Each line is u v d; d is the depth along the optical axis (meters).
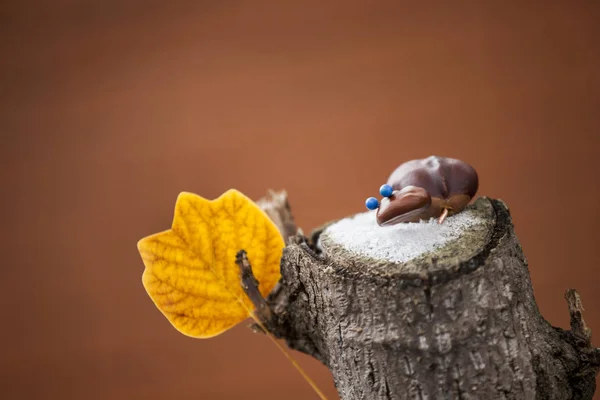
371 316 0.34
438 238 0.35
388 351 0.34
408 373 0.34
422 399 0.34
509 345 0.34
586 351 0.35
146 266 0.36
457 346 0.34
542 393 0.34
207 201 0.36
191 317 0.36
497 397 0.34
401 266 0.34
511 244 0.35
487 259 0.34
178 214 0.36
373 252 0.35
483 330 0.34
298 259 0.36
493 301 0.34
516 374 0.34
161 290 0.36
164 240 0.36
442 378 0.34
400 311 0.34
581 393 0.35
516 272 0.35
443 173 0.36
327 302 0.35
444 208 0.36
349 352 0.35
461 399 0.34
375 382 0.34
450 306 0.34
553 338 0.35
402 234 0.36
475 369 0.34
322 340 0.36
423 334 0.34
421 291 0.34
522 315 0.34
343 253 0.36
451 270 0.34
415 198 0.36
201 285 0.36
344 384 0.35
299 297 0.36
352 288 0.34
